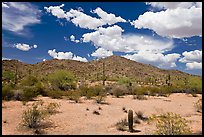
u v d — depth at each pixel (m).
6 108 21.34
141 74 154.12
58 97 29.95
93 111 21.31
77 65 153.00
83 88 37.12
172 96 36.16
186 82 53.84
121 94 34.50
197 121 18.06
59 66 141.75
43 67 138.50
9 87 28.67
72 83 41.88
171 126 13.12
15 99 26.64
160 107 25.06
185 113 21.98
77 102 26.50
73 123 17.42
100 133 14.97
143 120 18.50
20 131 15.15
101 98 27.25
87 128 16.23
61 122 17.50
